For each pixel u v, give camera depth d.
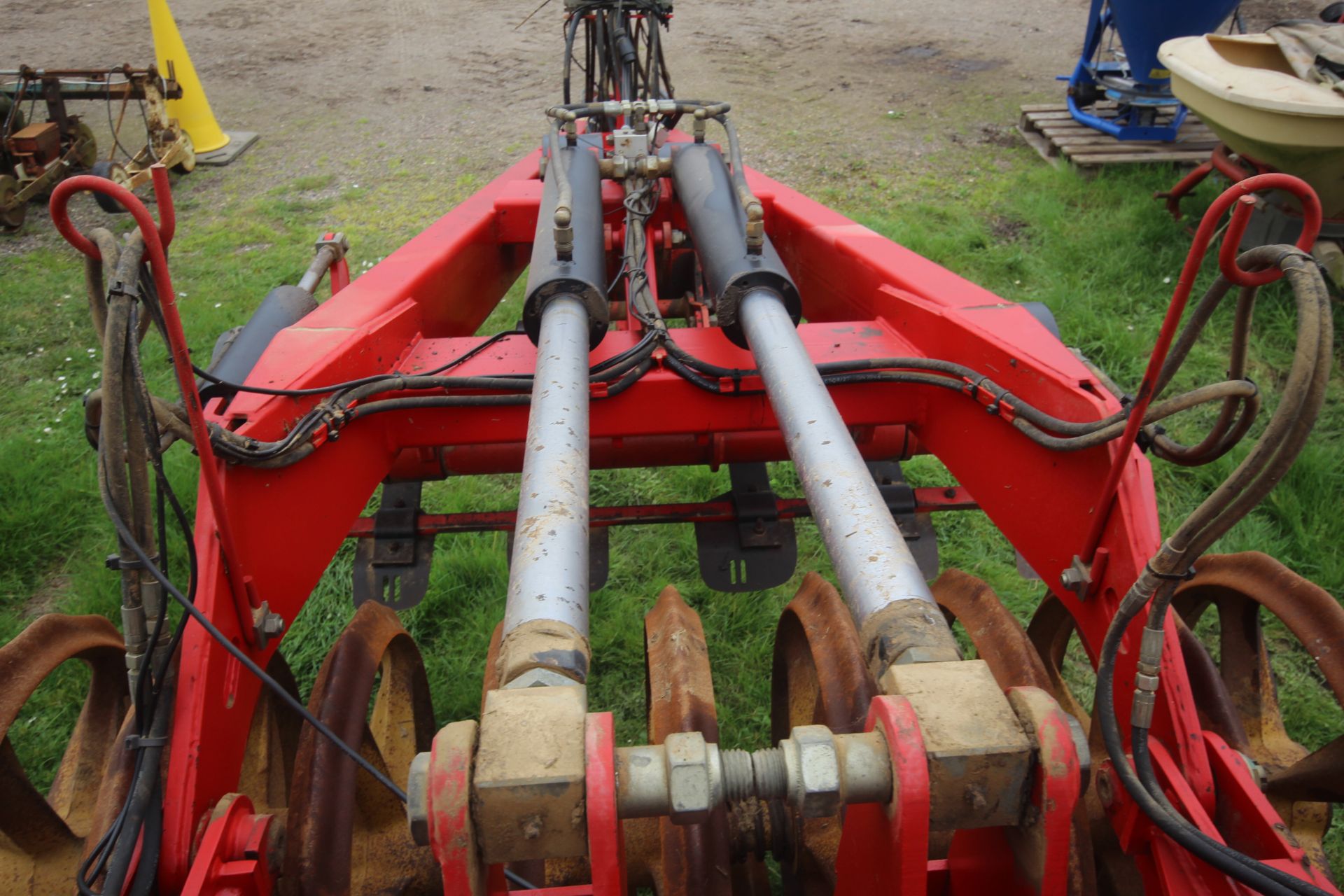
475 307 3.53
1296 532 3.85
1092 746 2.14
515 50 12.19
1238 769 1.65
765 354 1.97
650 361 2.48
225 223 7.50
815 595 2.45
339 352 2.34
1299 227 5.79
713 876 1.95
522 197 3.66
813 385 1.78
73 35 12.91
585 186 2.95
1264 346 5.34
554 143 3.04
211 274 6.59
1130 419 1.69
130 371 1.52
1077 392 2.02
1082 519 1.99
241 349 2.53
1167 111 8.61
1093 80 8.37
